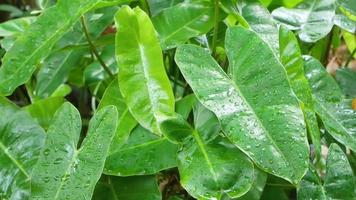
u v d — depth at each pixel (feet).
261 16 3.76
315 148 3.25
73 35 4.33
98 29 4.28
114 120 3.00
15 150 3.29
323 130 3.80
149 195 3.27
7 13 7.79
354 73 4.29
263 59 3.10
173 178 3.72
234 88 3.05
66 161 2.98
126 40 3.25
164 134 3.15
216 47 3.84
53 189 2.89
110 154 3.29
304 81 3.33
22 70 3.30
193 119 3.47
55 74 4.54
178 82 4.03
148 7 3.89
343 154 3.25
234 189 2.91
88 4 3.30
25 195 3.15
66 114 3.11
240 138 2.87
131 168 3.23
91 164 2.90
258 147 2.84
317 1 4.11
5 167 3.23
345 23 3.95
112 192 3.31
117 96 3.50
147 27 3.22
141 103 3.23
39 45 3.34
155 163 3.24
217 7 3.58
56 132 3.06
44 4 4.60
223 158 3.02
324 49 4.50
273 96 3.01
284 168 2.79
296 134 2.89
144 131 3.39
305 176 3.21
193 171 2.98
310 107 3.30
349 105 3.66
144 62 3.26
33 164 3.24
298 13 4.03
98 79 4.27
